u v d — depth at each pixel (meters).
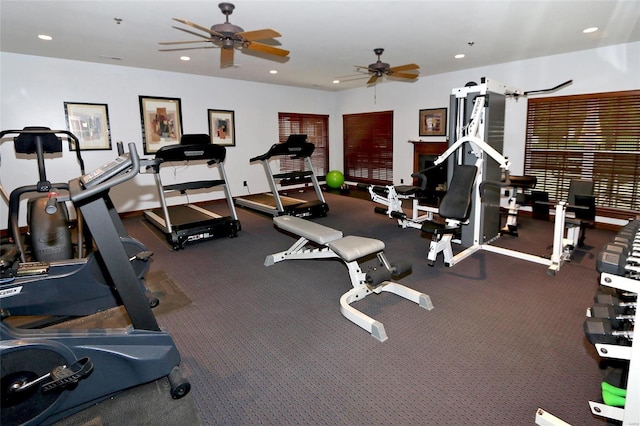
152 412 1.72
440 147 6.84
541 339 2.27
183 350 2.23
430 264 3.52
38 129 3.43
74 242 4.31
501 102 4.01
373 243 2.75
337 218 5.70
